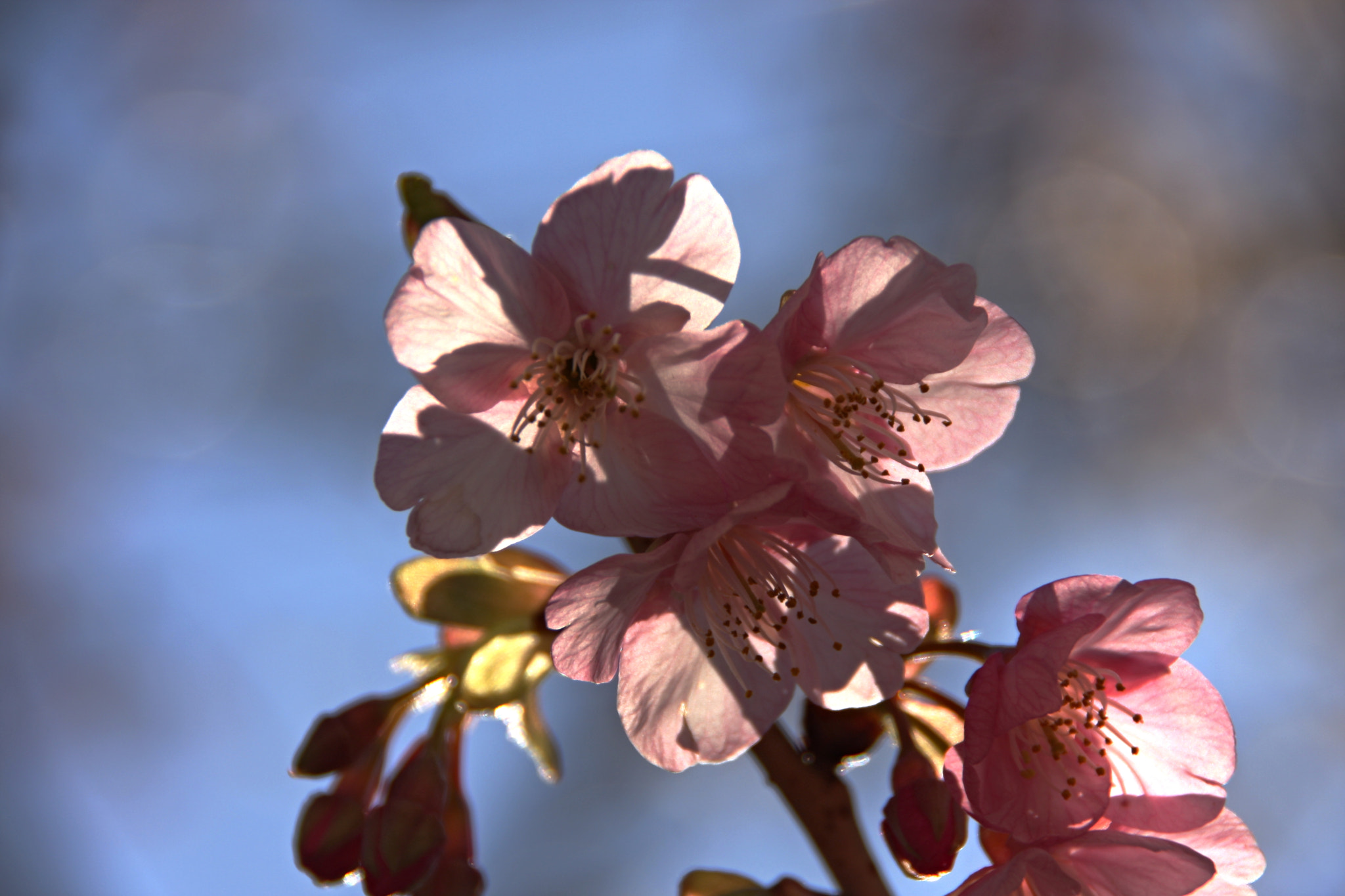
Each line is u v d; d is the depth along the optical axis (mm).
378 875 317
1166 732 319
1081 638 311
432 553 315
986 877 311
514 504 318
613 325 319
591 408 320
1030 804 314
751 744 323
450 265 315
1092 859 313
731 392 313
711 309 317
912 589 322
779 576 323
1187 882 311
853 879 323
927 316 320
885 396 326
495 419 320
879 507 324
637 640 322
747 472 312
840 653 322
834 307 320
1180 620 317
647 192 317
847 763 326
